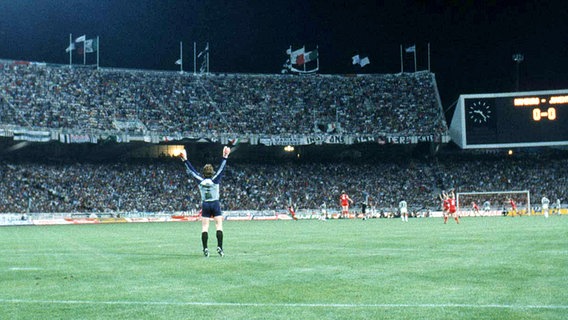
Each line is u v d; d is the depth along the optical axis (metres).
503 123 75.56
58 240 28.03
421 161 85.06
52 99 75.06
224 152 16.23
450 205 44.91
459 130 77.19
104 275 11.84
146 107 79.12
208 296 8.81
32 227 53.53
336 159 85.94
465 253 15.56
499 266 12.13
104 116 75.88
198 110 81.12
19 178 70.69
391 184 81.12
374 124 82.88
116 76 81.88
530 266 12.03
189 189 76.50
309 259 14.60
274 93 85.94
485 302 7.93
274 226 44.28
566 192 78.25
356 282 10.09
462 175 82.00
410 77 89.12
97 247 21.66
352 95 86.69
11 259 16.52
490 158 85.06
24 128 67.50
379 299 8.31
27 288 10.09
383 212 74.31
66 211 69.06
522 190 79.44
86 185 73.19
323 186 80.44
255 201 77.06
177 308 7.87
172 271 12.29
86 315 7.51
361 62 89.25
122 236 31.28
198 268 12.81
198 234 32.34
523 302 7.87
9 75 75.62
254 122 81.50
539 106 75.00
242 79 87.12
